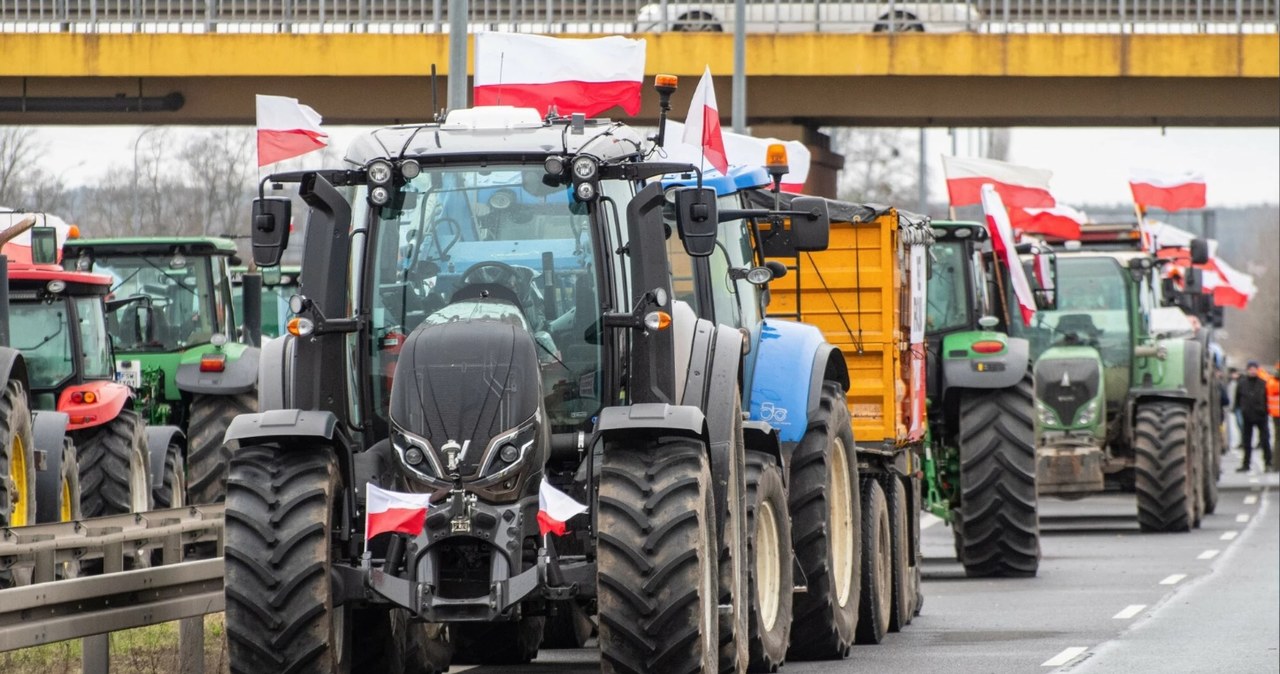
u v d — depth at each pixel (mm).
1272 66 93500
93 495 47781
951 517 59281
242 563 26688
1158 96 96250
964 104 97250
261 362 29281
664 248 28344
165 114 96500
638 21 94688
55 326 48250
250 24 92688
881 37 94812
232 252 59906
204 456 56000
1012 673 35719
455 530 26484
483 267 28719
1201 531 77188
